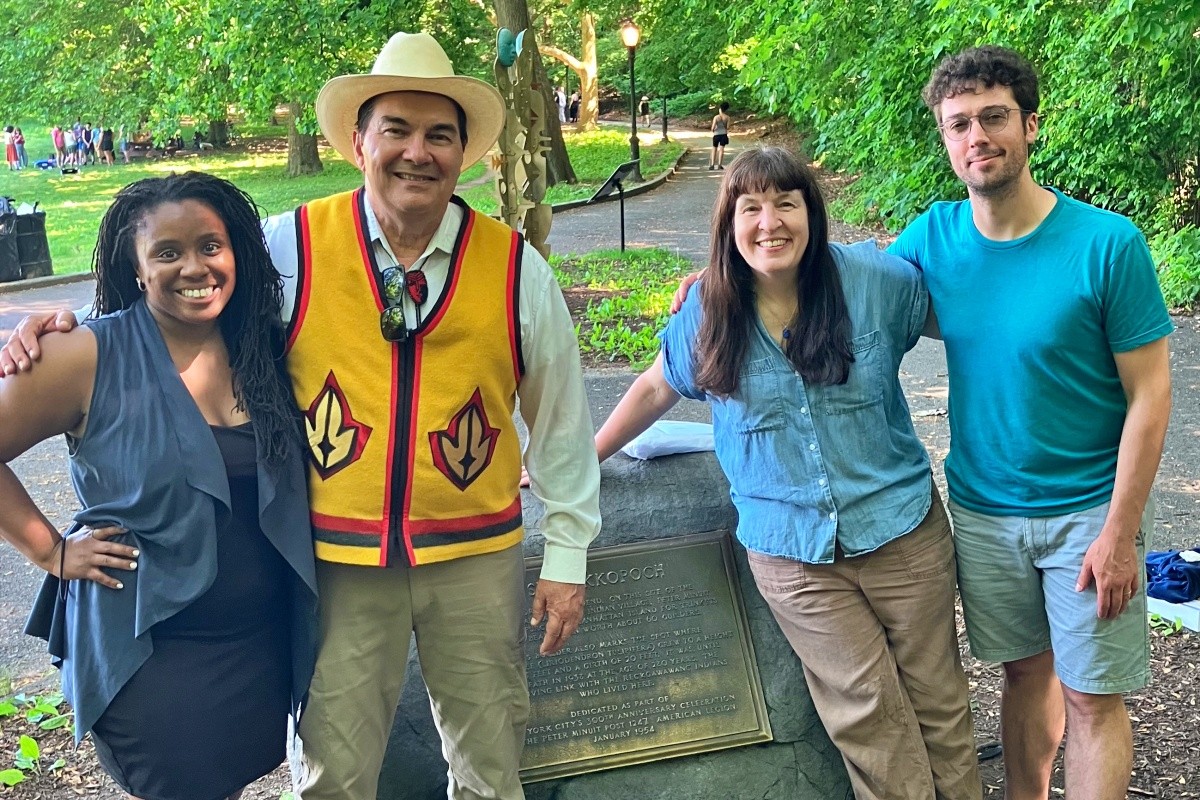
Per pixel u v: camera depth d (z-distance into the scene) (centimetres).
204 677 223
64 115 2253
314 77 1666
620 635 313
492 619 241
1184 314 959
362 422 229
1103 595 253
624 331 934
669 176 2464
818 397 266
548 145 385
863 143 1445
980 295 264
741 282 267
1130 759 267
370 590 235
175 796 225
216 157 3431
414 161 224
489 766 248
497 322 235
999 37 1074
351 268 229
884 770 271
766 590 286
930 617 273
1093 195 1154
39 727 383
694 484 330
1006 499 270
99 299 228
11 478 217
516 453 248
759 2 1343
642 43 3391
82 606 219
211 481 217
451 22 2005
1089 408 258
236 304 224
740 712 312
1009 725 298
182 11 1783
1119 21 939
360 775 239
